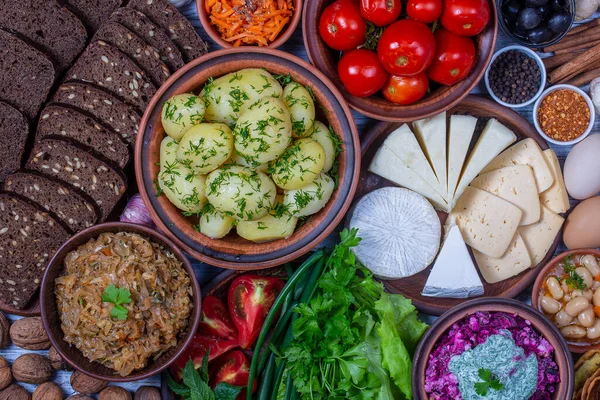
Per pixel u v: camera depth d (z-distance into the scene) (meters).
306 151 1.67
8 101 1.87
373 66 1.78
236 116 1.70
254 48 1.73
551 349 1.80
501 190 2.03
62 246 1.73
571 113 2.04
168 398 1.93
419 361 1.79
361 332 1.84
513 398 1.76
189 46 1.94
